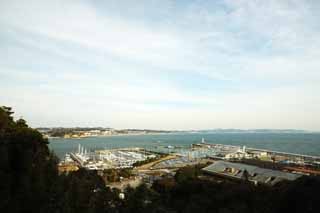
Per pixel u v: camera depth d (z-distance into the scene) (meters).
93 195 52.31
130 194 56.50
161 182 86.50
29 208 42.19
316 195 37.69
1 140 52.22
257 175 87.88
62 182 52.38
